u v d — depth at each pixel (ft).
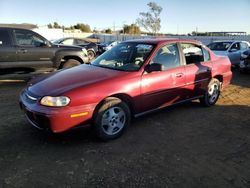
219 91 20.36
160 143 13.55
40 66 26.73
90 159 11.75
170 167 11.27
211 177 10.62
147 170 11.00
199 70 17.90
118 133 13.84
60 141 13.38
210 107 19.88
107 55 17.01
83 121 12.44
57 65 27.73
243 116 18.06
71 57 28.91
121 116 13.84
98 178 10.36
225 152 12.79
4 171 10.63
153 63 14.62
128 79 13.82
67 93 12.02
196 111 18.78
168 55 16.14
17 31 25.43
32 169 10.84
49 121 11.76
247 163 11.82
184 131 15.19
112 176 10.51
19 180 10.08
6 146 12.71
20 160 11.50
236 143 13.82
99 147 12.91
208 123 16.55
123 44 17.34
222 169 11.25
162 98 15.69
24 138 13.61
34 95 12.69
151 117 17.24
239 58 41.34
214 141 13.99
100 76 13.67
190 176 10.65
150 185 9.99
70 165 11.22
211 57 19.48
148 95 14.76
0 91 23.26
